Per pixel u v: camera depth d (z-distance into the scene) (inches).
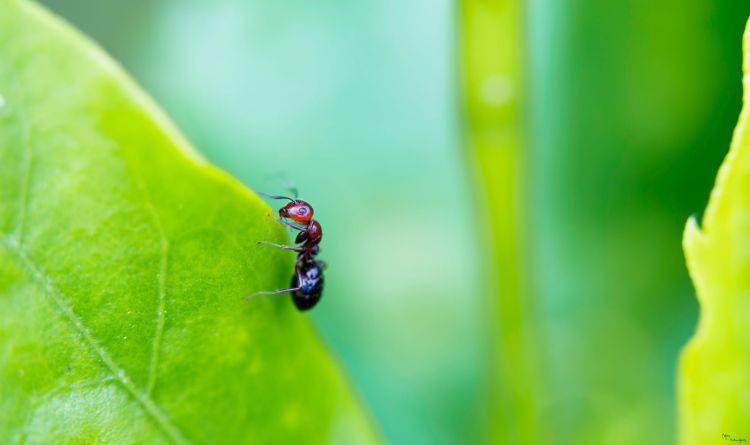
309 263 3.2
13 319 2.6
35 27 2.6
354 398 2.9
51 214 2.6
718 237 2.6
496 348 3.2
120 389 2.7
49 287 2.6
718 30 3.4
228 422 2.7
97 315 2.7
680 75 3.4
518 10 3.1
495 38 3.1
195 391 2.7
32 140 2.6
